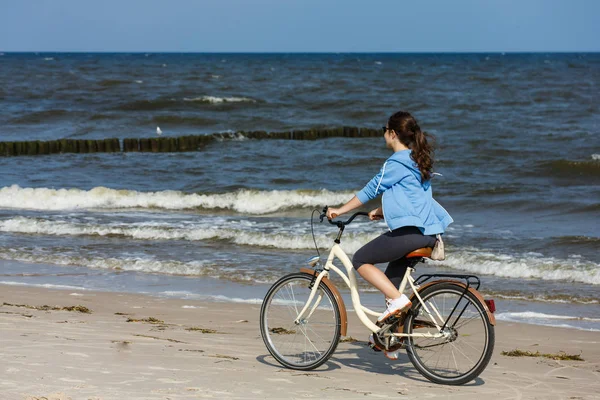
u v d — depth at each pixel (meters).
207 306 12.20
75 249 17.50
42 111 55.22
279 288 7.92
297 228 19.86
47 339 8.57
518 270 15.20
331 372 7.64
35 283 14.15
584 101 70.06
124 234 19.39
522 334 10.62
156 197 24.66
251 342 9.29
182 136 42.59
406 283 7.36
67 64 179.62
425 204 6.98
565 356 9.12
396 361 8.35
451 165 33.53
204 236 18.94
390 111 61.16
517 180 29.77
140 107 65.62
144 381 6.77
